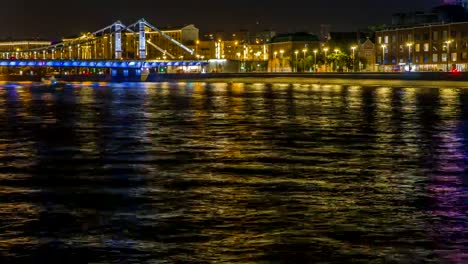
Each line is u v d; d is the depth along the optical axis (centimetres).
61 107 7919
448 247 1711
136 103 8638
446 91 11631
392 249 1695
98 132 4816
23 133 4775
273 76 18612
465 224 1934
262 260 1617
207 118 6075
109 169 3003
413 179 2700
